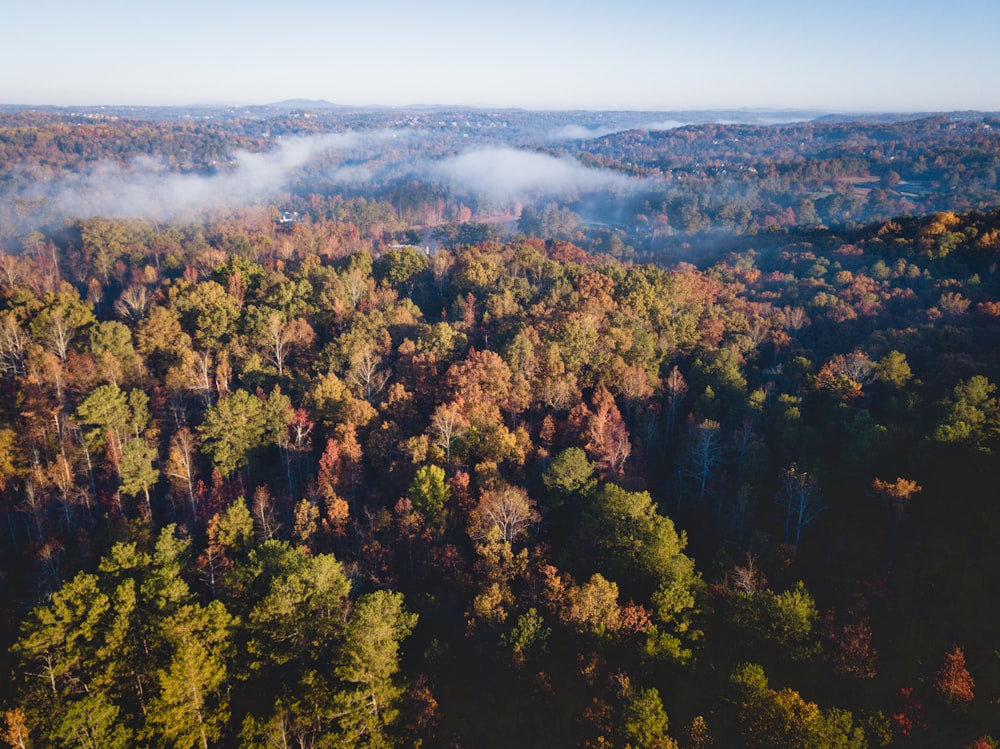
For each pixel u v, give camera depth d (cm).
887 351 10200
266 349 9875
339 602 5372
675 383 9181
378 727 4781
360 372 8950
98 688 4562
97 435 7894
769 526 7425
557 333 9594
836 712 4378
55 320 9431
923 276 14588
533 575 6025
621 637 5384
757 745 4369
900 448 7475
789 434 7994
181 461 7494
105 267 16638
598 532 6456
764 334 11669
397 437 7906
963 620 5641
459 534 6838
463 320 11012
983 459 6731
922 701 4925
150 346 9744
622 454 7762
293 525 7019
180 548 5922
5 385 8675
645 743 4294
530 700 5184
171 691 4284
